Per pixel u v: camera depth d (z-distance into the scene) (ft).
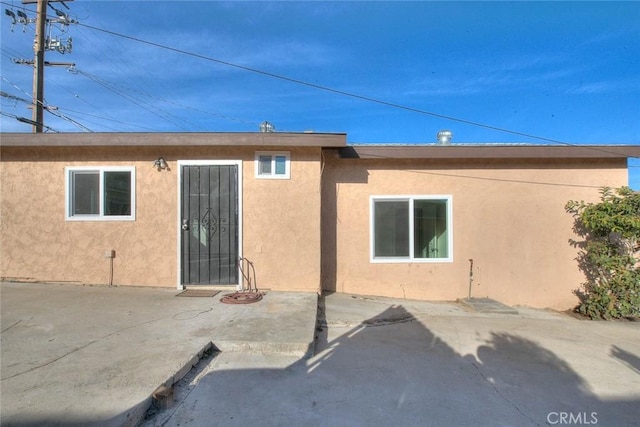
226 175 23.08
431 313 21.93
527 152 25.35
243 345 14.03
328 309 21.04
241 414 9.99
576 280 26.43
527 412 10.91
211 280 22.97
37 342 13.55
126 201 23.15
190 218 23.06
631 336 19.94
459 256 26.30
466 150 25.26
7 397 9.69
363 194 26.07
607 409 11.30
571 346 17.24
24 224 23.00
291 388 11.58
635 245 25.31
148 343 13.62
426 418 10.29
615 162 26.63
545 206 26.58
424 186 26.25
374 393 11.59
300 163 23.22
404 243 26.25
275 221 23.12
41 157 23.11
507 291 26.40
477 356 15.24
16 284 22.43
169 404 10.13
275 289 23.03
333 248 25.86
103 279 22.90
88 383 10.51
